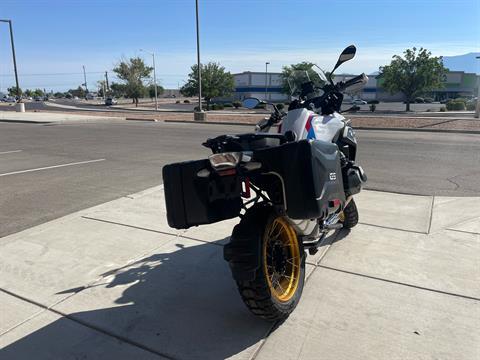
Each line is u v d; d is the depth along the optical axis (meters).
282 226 3.35
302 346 2.94
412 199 6.40
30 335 3.15
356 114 35.81
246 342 3.01
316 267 4.11
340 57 4.20
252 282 2.89
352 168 4.16
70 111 45.66
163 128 20.70
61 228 5.32
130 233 5.12
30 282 3.95
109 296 3.68
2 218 5.79
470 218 5.39
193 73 59.91
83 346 3.01
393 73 45.97
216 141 3.33
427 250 4.45
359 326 3.15
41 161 10.46
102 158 10.87
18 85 38.44
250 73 67.38
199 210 3.08
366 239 4.78
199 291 3.73
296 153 2.90
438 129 17.69
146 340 3.06
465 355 2.81
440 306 3.39
